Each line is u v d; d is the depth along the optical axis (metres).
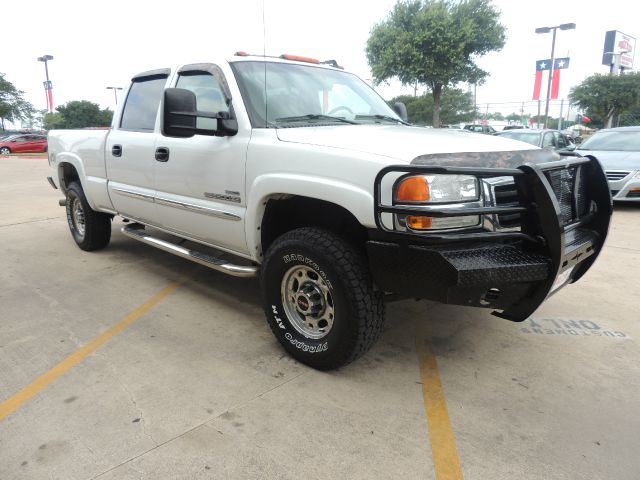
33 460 2.24
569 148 10.70
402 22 20.08
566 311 4.03
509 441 2.41
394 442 2.39
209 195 3.55
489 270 2.37
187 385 2.87
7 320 3.77
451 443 2.39
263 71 3.59
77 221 5.84
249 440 2.39
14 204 9.31
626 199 8.32
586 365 3.16
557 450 2.34
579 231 3.07
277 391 2.82
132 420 2.53
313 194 2.77
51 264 5.25
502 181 2.59
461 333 3.62
